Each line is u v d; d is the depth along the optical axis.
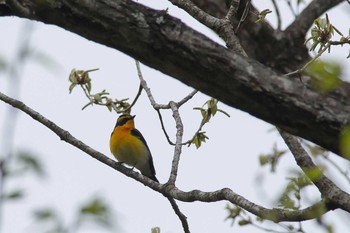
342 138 5.26
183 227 9.59
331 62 5.23
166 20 5.39
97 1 5.34
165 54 5.41
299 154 8.19
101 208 4.90
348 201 6.67
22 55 4.30
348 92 5.55
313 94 5.35
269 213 7.15
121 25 5.35
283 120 5.41
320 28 9.05
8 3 5.40
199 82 5.51
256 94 5.36
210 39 5.45
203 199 8.35
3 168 4.26
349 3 8.83
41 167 4.45
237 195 7.71
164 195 9.34
